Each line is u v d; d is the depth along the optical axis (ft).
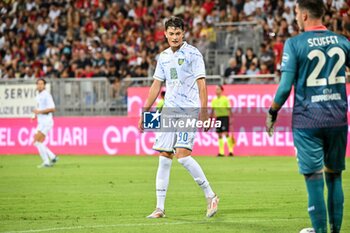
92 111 195.31
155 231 65.31
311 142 53.78
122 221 72.28
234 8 212.02
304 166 53.98
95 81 194.70
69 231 65.77
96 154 194.39
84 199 93.50
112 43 223.10
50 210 82.43
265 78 182.80
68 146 198.39
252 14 210.79
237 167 146.10
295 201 89.04
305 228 64.49
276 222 70.64
